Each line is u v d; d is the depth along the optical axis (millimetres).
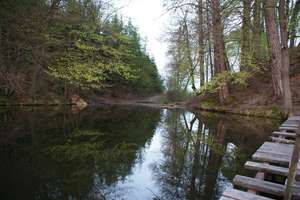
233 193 2949
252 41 11273
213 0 7184
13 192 3727
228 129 9180
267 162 4234
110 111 17172
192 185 4164
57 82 12469
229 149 6359
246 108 13805
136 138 7777
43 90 12992
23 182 4102
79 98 22203
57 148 6277
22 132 8211
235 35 10516
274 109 12000
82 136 7887
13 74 6113
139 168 4965
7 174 4422
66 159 5383
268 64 14625
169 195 3822
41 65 6770
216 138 7691
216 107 16453
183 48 13055
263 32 12617
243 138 7574
